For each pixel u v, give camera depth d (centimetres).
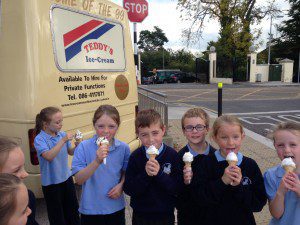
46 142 302
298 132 196
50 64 342
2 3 328
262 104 1523
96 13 427
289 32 4159
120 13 495
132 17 723
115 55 475
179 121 1039
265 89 2438
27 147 327
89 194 242
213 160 214
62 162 316
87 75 404
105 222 244
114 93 468
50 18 344
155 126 218
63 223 316
